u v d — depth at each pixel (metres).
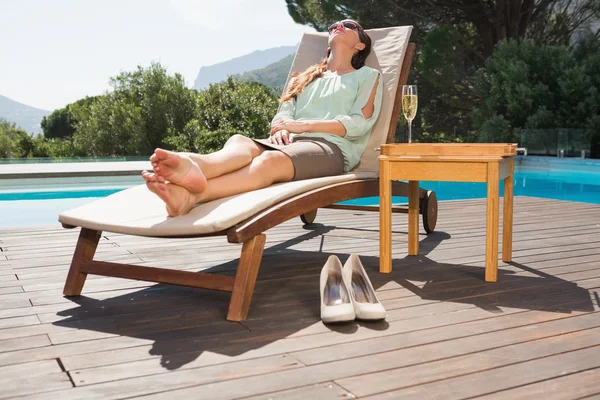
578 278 2.28
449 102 11.90
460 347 1.53
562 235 3.21
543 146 8.95
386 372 1.37
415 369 1.38
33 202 5.88
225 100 10.88
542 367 1.39
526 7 11.37
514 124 9.76
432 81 11.09
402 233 3.33
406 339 1.60
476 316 1.80
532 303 1.94
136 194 2.24
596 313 1.82
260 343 1.58
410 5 11.25
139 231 1.82
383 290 2.13
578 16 10.95
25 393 1.27
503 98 9.91
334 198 2.28
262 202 1.86
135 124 15.05
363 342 1.58
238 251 2.85
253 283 1.83
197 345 1.57
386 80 3.01
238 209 1.78
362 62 3.14
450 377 1.33
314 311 1.88
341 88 2.92
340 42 3.06
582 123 9.19
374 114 2.91
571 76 9.33
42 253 2.81
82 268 2.07
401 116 11.88
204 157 1.94
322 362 1.44
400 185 2.80
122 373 1.38
